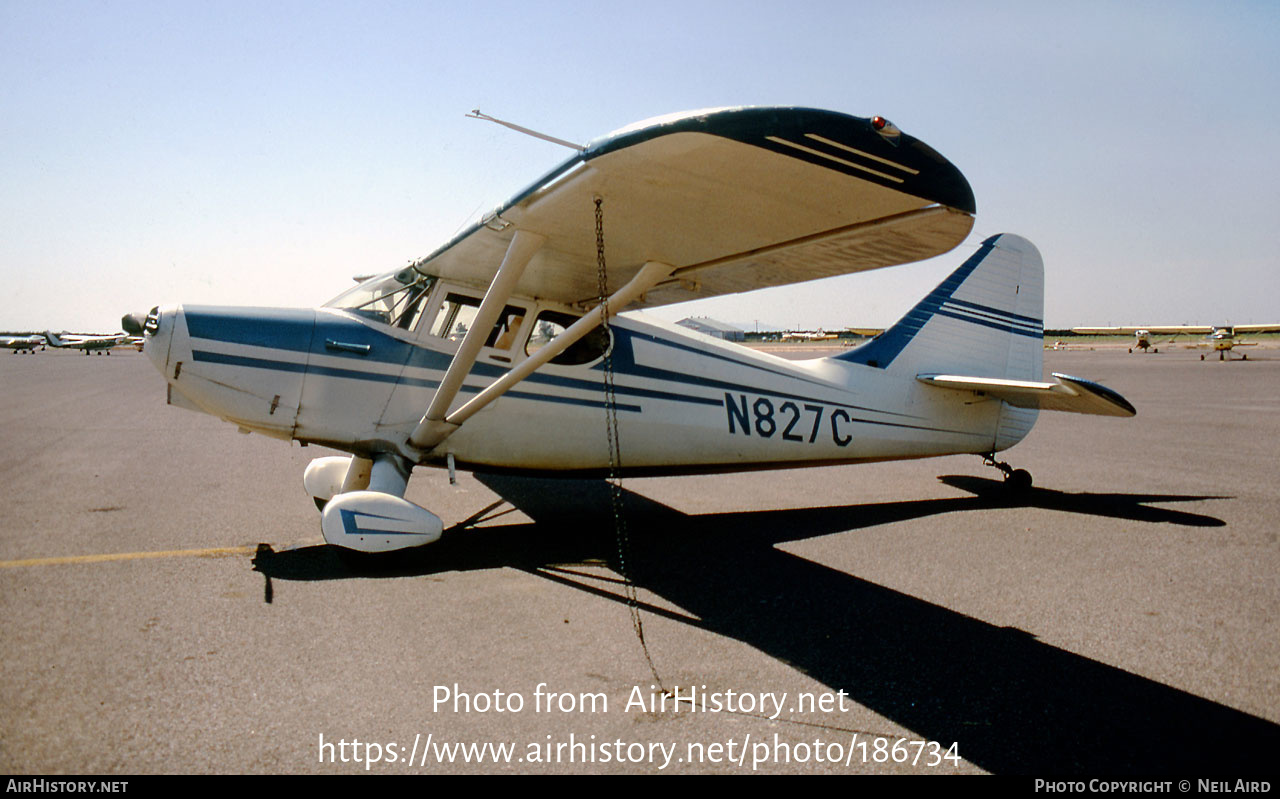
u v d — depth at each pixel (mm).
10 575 3820
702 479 7562
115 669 2775
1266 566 4430
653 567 4371
